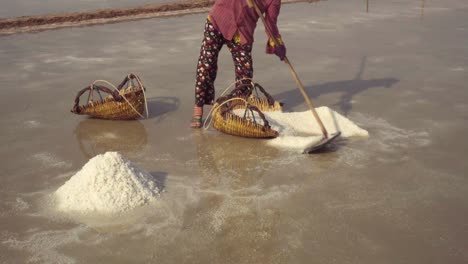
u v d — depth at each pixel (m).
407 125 4.54
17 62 6.63
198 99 4.57
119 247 2.80
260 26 8.70
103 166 3.26
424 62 6.61
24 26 8.66
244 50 4.60
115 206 3.16
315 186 3.47
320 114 4.59
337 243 2.84
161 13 9.78
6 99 5.29
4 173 3.72
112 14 9.47
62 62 6.63
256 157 3.94
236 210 3.17
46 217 3.10
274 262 2.68
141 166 3.81
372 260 2.70
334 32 8.34
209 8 10.34
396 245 2.82
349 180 3.54
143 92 4.73
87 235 2.91
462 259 2.70
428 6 10.77
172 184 3.51
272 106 4.77
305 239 2.87
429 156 3.91
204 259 2.71
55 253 2.76
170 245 2.82
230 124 4.25
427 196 3.33
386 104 5.10
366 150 4.02
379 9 10.41
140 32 8.27
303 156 3.93
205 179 3.59
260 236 2.90
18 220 3.07
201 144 4.22
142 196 3.24
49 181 3.59
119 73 6.16
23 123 4.68
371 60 6.74
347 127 4.39
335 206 3.21
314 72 6.23
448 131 4.39
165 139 4.34
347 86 5.69
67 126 4.62
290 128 4.43
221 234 2.92
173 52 7.07
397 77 6.00
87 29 8.51
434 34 8.18
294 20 9.29
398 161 3.83
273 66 6.49
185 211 3.15
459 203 3.25
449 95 5.33
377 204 3.23
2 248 2.81
